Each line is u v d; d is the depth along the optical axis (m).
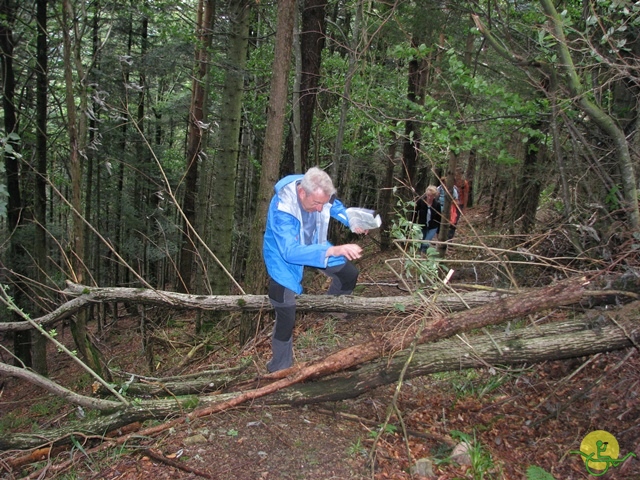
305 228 3.46
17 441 3.46
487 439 3.32
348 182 10.20
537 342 3.37
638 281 3.36
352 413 3.57
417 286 3.62
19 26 8.26
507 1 5.48
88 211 13.27
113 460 3.05
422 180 11.15
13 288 8.74
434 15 5.81
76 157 5.08
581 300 3.60
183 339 7.89
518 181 6.57
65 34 5.02
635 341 3.18
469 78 4.80
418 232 3.55
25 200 9.75
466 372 4.11
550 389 3.73
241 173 16.86
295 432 3.17
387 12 6.31
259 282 5.10
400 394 3.85
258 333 5.50
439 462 2.93
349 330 5.27
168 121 14.59
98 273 15.09
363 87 7.71
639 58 4.10
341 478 2.73
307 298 4.04
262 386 3.74
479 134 5.20
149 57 9.26
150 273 15.91
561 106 4.37
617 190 4.03
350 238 15.55
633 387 3.48
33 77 8.88
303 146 6.86
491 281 5.27
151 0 8.95
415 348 3.46
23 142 8.84
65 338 13.76
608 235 4.01
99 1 6.87
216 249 8.75
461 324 3.45
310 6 6.59
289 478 2.71
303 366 3.66
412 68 8.27
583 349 3.29
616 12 4.02
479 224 11.55
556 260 4.91
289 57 4.82
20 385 9.42
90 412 4.60
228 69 8.31
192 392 4.06
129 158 12.64
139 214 14.16
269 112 4.89
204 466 2.83
